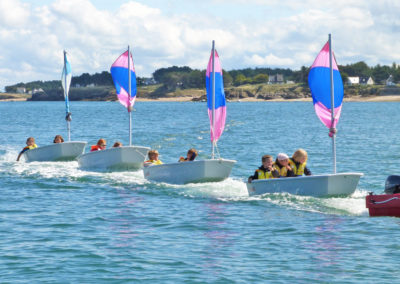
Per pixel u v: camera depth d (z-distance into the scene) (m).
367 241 18.42
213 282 14.66
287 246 17.92
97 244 18.09
